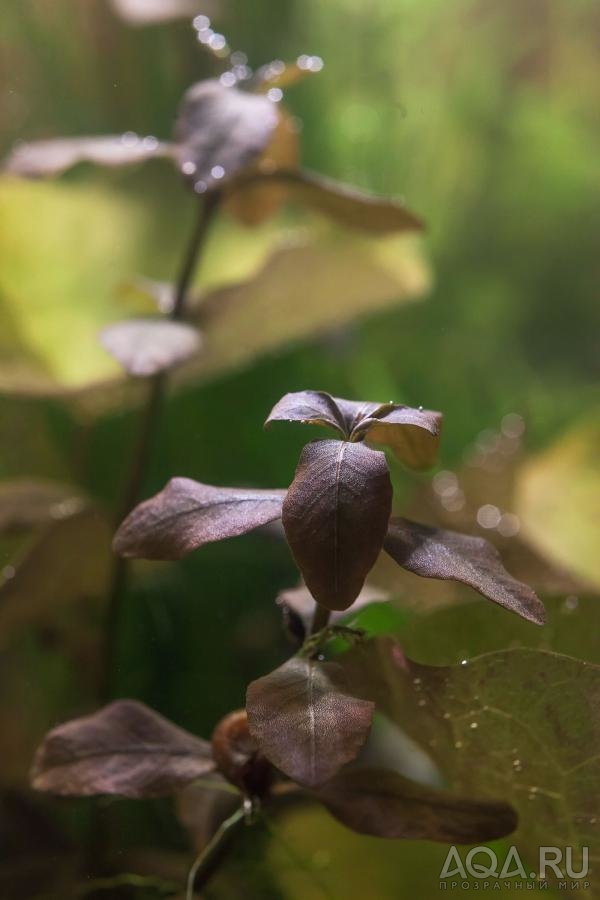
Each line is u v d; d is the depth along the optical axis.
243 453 0.50
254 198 0.31
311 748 0.21
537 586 0.33
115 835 0.30
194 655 0.41
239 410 0.50
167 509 0.23
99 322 0.35
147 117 0.48
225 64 0.47
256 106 0.28
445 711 0.24
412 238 0.41
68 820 0.30
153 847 0.31
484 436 0.54
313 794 0.24
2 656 0.36
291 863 0.29
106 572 0.32
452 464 0.63
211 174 0.27
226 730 0.24
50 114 0.48
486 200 0.77
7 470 0.43
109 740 0.24
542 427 0.66
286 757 0.21
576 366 0.75
